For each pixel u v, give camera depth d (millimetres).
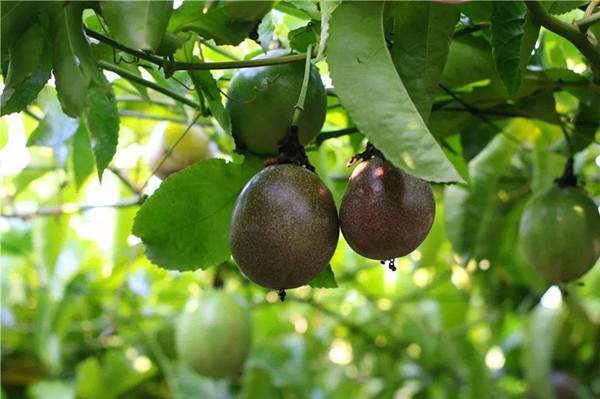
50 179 1057
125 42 482
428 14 534
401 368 1225
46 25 509
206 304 901
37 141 704
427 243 958
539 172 768
